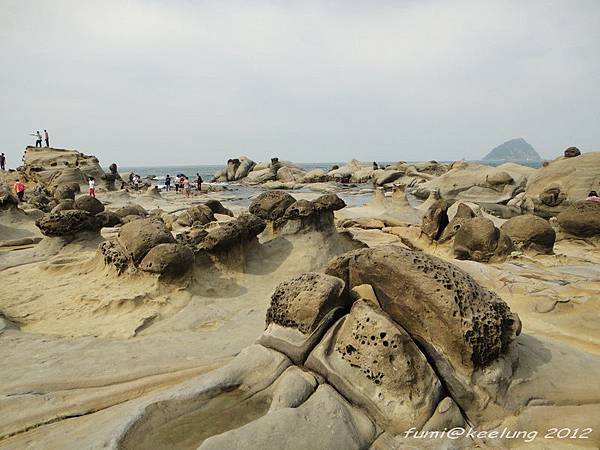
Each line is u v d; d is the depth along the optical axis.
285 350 3.13
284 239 8.30
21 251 8.26
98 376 3.59
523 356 3.27
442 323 2.98
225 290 6.35
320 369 2.94
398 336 2.86
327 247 8.32
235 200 25.92
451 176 28.97
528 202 21.36
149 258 5.80
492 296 3.22
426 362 2.86
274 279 7.12
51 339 4.44
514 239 8.43
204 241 6.88
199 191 32.50
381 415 2.65
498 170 27.86
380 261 3.40
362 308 3.15
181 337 4.61
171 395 2.76
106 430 2.46
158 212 15.20
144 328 4.87
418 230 11.02
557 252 8.95
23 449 2.55
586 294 5.32
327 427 2.45
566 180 19.58
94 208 11.27
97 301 5.41
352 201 25.84
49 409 3.07
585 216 9.44
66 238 8.23
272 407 2.63
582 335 4.46
